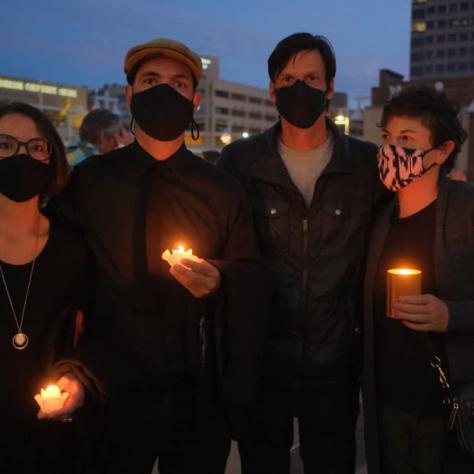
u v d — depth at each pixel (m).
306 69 2.49
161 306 2.24
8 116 2.06
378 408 2.40
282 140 2.67
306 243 2.52
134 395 2.23
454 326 2.10
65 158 2.20
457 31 138.12
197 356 2.26
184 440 2.32
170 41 2.26
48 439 2.04
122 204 2.23
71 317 2.15
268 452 2.70
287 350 2.58
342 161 2.54
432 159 2.27
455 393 2.17
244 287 2.26
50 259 2.08
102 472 2.18
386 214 2.42
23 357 2.00
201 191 2.30
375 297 2.37
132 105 2.27
